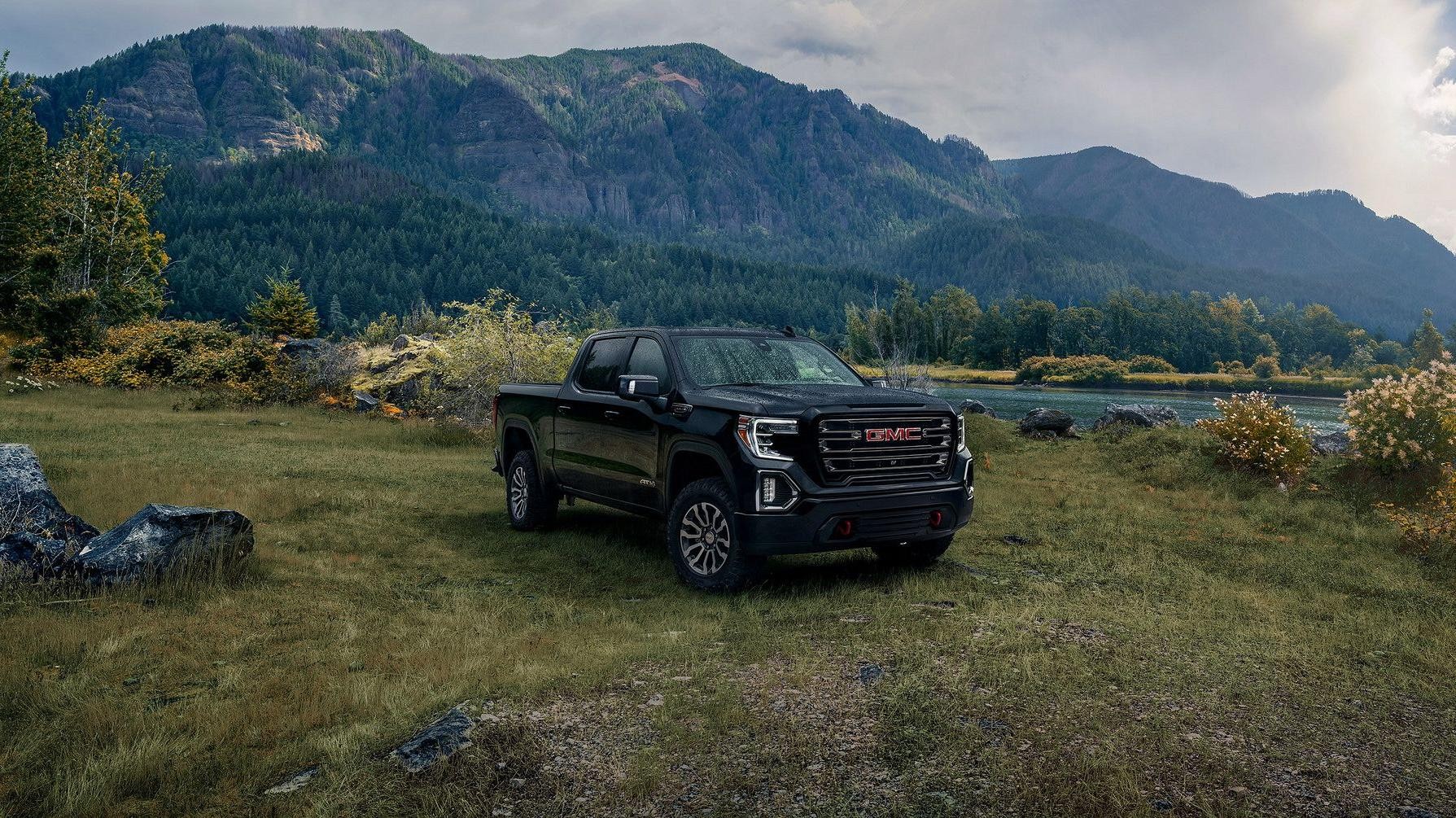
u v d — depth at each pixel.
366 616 5.29
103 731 3.54
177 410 20.88
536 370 20.22
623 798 3.00
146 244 38.25
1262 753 3.33
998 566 6.84
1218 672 4.22
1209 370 195.88
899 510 5.86
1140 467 13.26
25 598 5.32
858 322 164.75
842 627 5.02
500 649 4.59
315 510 8.92
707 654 4.54
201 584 5.74
